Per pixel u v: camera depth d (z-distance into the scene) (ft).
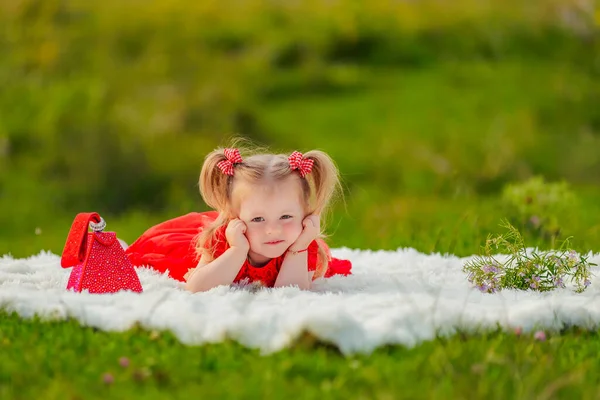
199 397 12.72
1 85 73.97
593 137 73.97
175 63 75.66
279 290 18.40
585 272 19.85
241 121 71.82
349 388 13.11
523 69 87.04
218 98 71.36
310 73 85.30
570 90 81.41
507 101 79.41
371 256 25.89
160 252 22.65
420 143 72.02
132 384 13.24
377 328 15.15
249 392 12.88
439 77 86.33
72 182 64.49
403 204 53.06
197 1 89.51
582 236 29.60
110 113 67.46
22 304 16.83
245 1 95.25
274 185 19.62
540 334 15.31
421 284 20.49
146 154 64.95
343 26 93.40
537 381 13.20
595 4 93.50
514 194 30.73
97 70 74.84
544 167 69.05
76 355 14.51
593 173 68.44
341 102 80.59
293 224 19.79
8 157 67.05
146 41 79.77
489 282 19.76
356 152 71.10
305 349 14.69
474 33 93.76
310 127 75.56
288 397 12.75
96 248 19.01
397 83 85.35
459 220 31.42
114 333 15.65
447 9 97.96
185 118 68.74
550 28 94.38
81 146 65.57
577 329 16.26
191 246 22.33
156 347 15.03
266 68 84.43
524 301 17.46
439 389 12.85
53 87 72.18
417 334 15.24
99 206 62.34
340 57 91.40
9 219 58.49
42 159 66.44
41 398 12.73
